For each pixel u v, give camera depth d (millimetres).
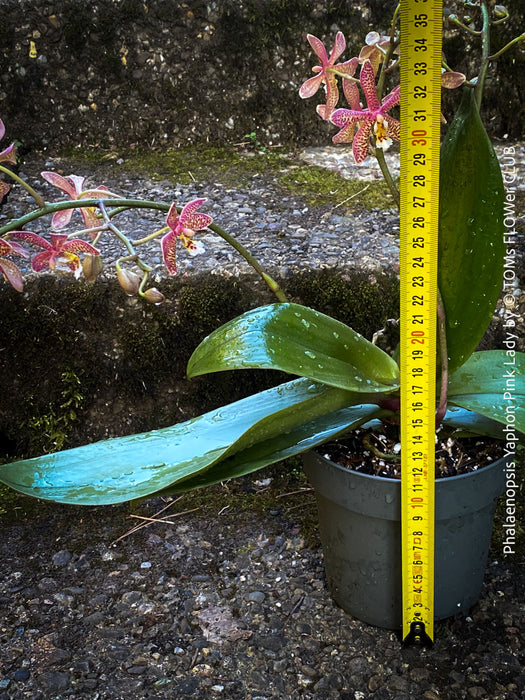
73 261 491
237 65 906
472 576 575
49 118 902
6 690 553
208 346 522
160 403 757
